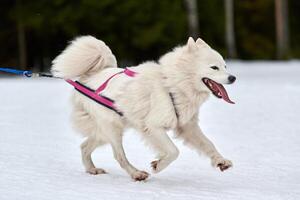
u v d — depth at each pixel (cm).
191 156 718
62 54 671
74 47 664
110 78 632
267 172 623
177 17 3212
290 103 1220
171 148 587
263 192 536
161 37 3150
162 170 638
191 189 549
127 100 607
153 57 3275
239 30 4212
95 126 648
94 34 3086
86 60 654
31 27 2988
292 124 940
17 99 1359
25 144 774
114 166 673
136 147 766
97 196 513
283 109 1127
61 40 3133
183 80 590
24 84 1886
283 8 3938
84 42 661
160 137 591
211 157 603
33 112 1108
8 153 710
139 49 3231
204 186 564
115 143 627
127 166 616
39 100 1338
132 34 3119
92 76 661
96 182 580
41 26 2981
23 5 2986
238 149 746
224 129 901
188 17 3331
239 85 1709
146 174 592
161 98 591
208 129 902
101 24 3042
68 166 657
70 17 2961
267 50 4241
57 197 507
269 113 1073
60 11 2961
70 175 610
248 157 699
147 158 703
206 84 596
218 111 1120
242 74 2377
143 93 598
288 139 810
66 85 1828
